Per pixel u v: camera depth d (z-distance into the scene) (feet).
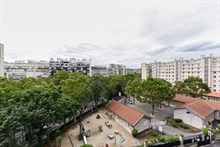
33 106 70.69
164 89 126.41
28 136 74.18
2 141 55.01
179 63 260.01
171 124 116.26
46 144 83.97
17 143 60.59
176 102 161.79
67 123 121.60
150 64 344.08
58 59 381.60
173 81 272.72
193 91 163.02
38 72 330.13
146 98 137.39
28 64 402.72
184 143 76.59
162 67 297.53
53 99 84.53
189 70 245.24
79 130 112.27
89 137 100.32
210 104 124.06
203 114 107.55
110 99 204.54
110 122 130.41
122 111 125.70
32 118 66.03
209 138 81.30
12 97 75.87
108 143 90.99
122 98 214.28
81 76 155.53
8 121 55.77
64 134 106.22
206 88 157.58
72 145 89.71
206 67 219.20
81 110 133.59
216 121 116.06
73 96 117.80
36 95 77.77
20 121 61.93
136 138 96.84
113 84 209.15
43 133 77.56
